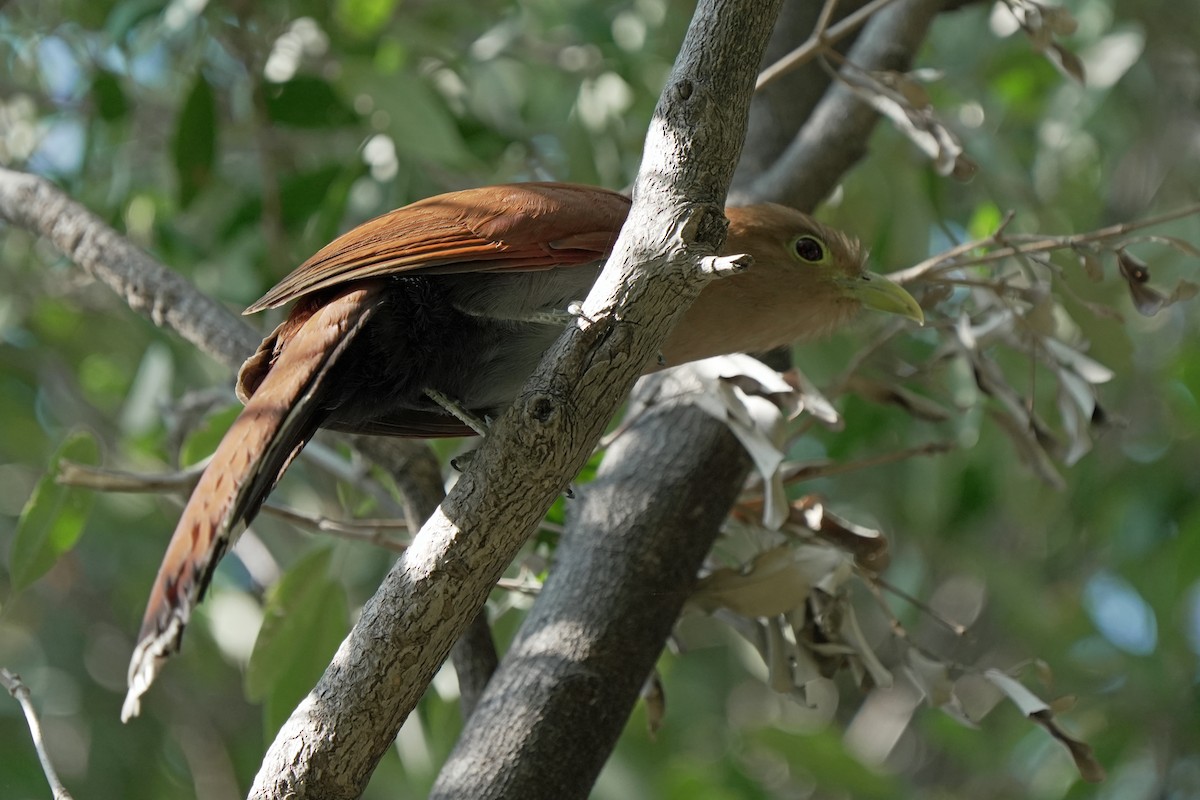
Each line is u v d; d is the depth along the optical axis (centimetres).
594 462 876
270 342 665
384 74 999
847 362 1043
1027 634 1299
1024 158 1305
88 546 1452
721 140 547
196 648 1445
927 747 1468
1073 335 1042
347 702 529
